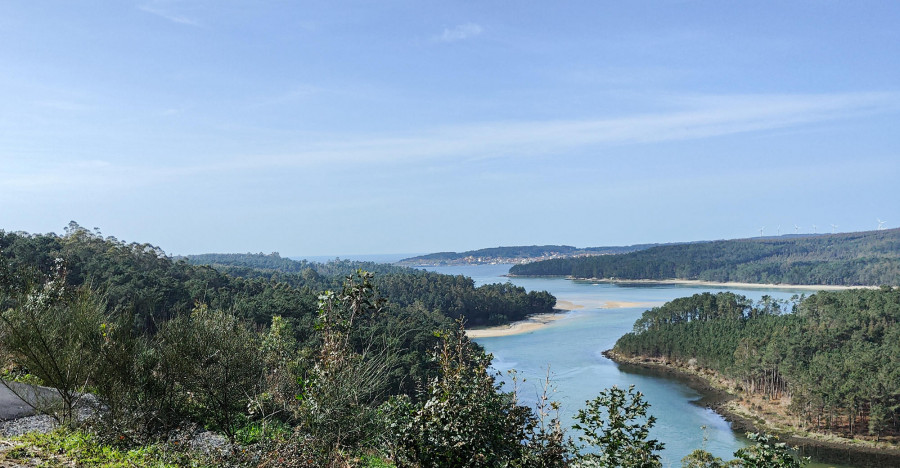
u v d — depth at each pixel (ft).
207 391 46.62
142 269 269.23
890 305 311.06
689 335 333.62
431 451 30.35
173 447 42.93
